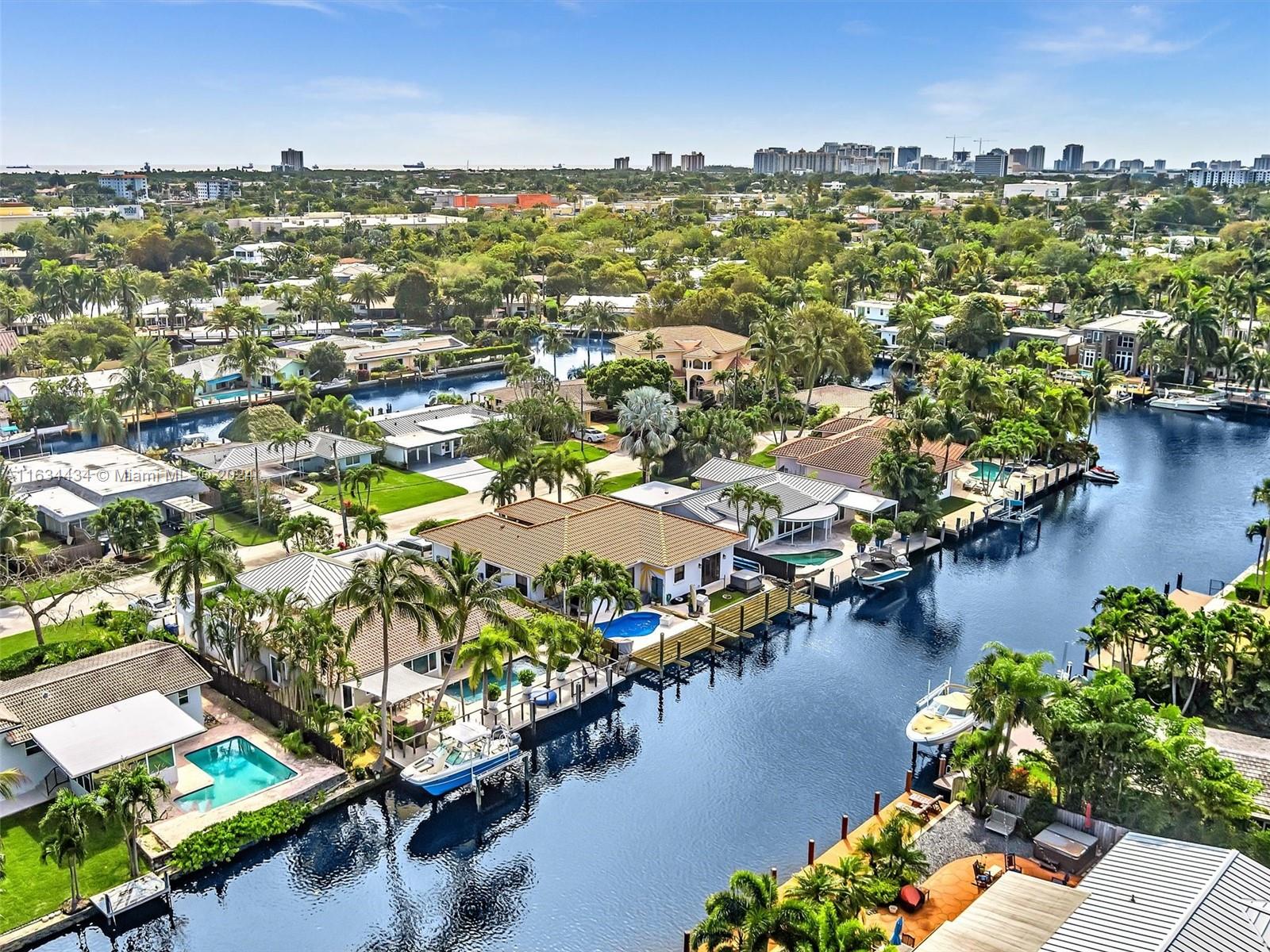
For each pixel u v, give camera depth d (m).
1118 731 52.19
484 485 120.88
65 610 83.62
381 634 70.56
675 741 67.62
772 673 77.12
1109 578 96.44
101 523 93.19
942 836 56.06
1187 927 40.41
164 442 144.88
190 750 63.91
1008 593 92.50
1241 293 192.50
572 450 134.75
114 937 49.53
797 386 162.50
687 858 55.78
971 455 123.56
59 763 54.78
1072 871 51.88
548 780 63.44
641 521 91.62
